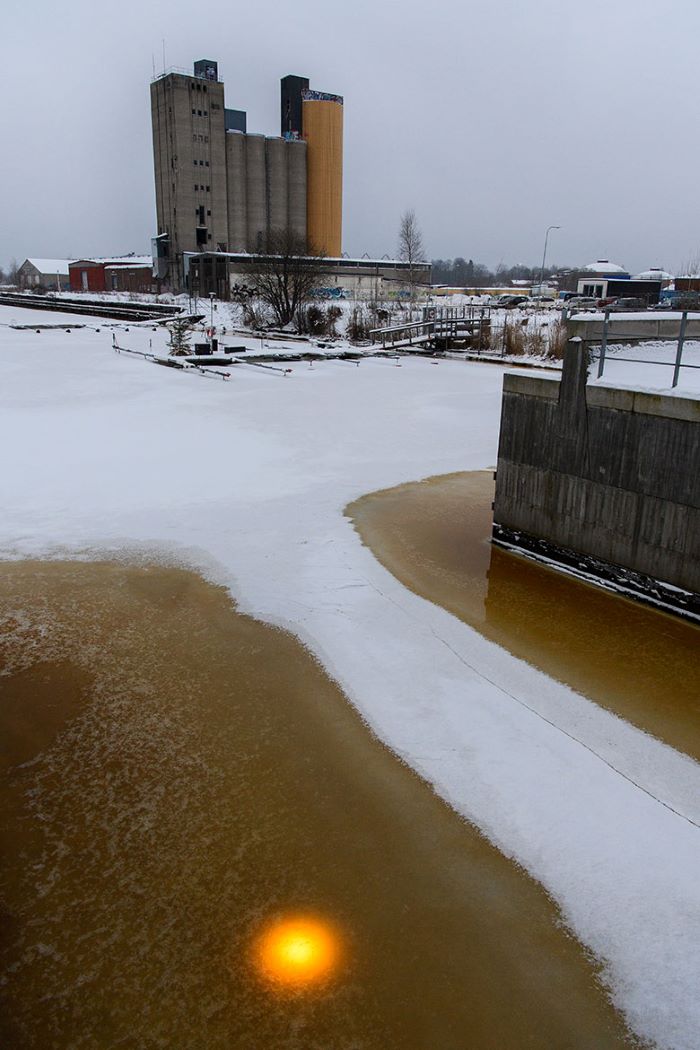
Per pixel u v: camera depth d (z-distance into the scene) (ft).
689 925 18.45
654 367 44.68
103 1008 16.22
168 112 312.71
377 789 23.07
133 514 46.88
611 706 28.12
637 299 208.74
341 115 375.04
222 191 330.34
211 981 16.84
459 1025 16.01
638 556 38.14
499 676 29.89
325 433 71.67
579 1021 16.19
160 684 28.48
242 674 29.25
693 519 35.17
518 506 44.37
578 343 39.34
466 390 101.04
